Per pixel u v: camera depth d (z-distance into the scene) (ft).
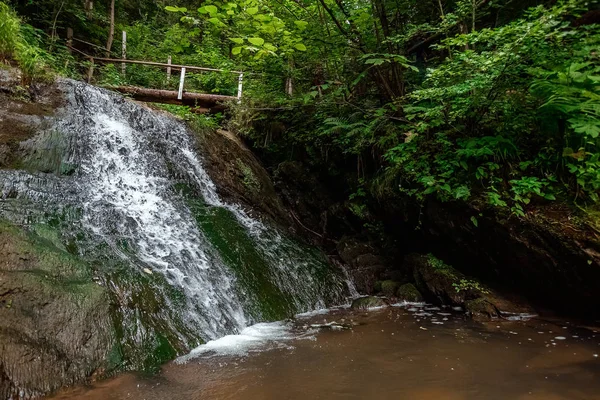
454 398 8.44
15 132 14.64
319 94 23.34
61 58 27.43
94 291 10.34
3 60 16.93
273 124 27.30
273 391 8.72
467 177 16.34
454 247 18.20
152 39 44.19
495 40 13.64
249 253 17.70
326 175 25.77
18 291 9.07
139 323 10.74
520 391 8.75
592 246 12.83
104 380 8.96
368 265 21.79
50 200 13.39
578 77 12.25
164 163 20.22
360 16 18.89
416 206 19.08
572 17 15.26
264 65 24.06
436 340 12.48
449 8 21.72
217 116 29.58
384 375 9.67
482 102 15.37
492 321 14.71
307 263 20.01
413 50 22.67
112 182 16.75
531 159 15.26
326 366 10.24
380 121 19.97
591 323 14.19
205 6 14.67
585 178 13.50
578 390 8.81
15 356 8.16
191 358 10.66
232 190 22.95
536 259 14.60
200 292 13.60
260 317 14.71
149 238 14.58
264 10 19.69
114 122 19.72
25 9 30.83
